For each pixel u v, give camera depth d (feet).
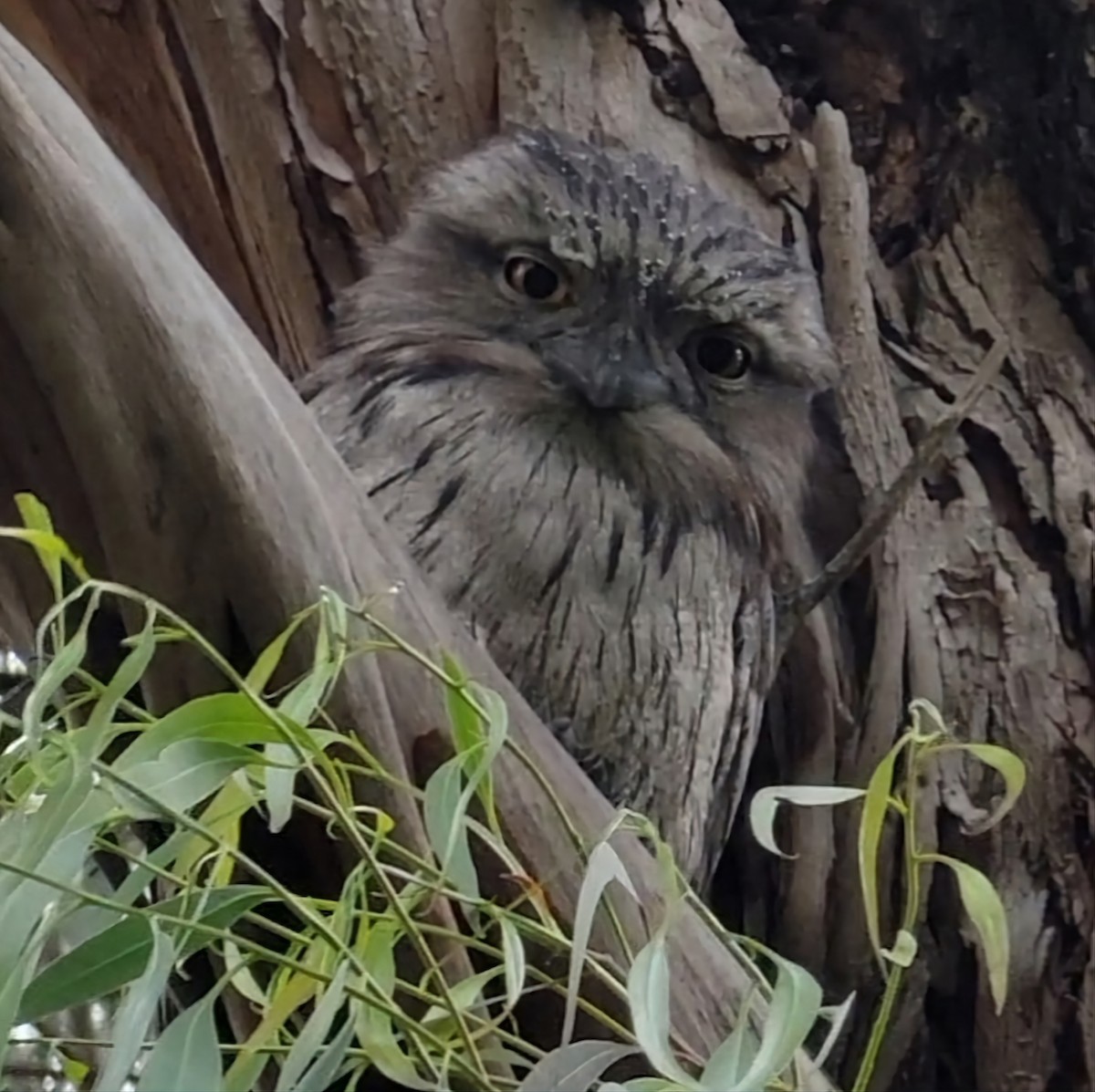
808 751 4.12
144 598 3.40
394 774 3.57
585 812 3.62
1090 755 4.10
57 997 3.36
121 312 3.58
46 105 3.60
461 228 4.03
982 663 4.12
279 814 3.40
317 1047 3.36
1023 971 4.08
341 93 4.11
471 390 3.98
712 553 4.02
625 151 4.13
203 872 3.53
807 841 4.11
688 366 4.04
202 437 3.58
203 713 3.40
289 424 3.62
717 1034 3.61
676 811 3.99
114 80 4.09
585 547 3.96
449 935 3.45
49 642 3.66
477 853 3.59
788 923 4.11
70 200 3.58
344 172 4.10
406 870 3.55
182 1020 3.35
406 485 3.94
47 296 3.57
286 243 4.09
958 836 4.09
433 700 3.60
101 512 3.59
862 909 4.10
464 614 3.92
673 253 4.01
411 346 4.00
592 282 4.00
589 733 3.96
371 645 3.49
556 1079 3.37
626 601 3.96
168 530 3.58
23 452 3.59
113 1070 3.16
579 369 3.98
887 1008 3.46
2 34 3.62
